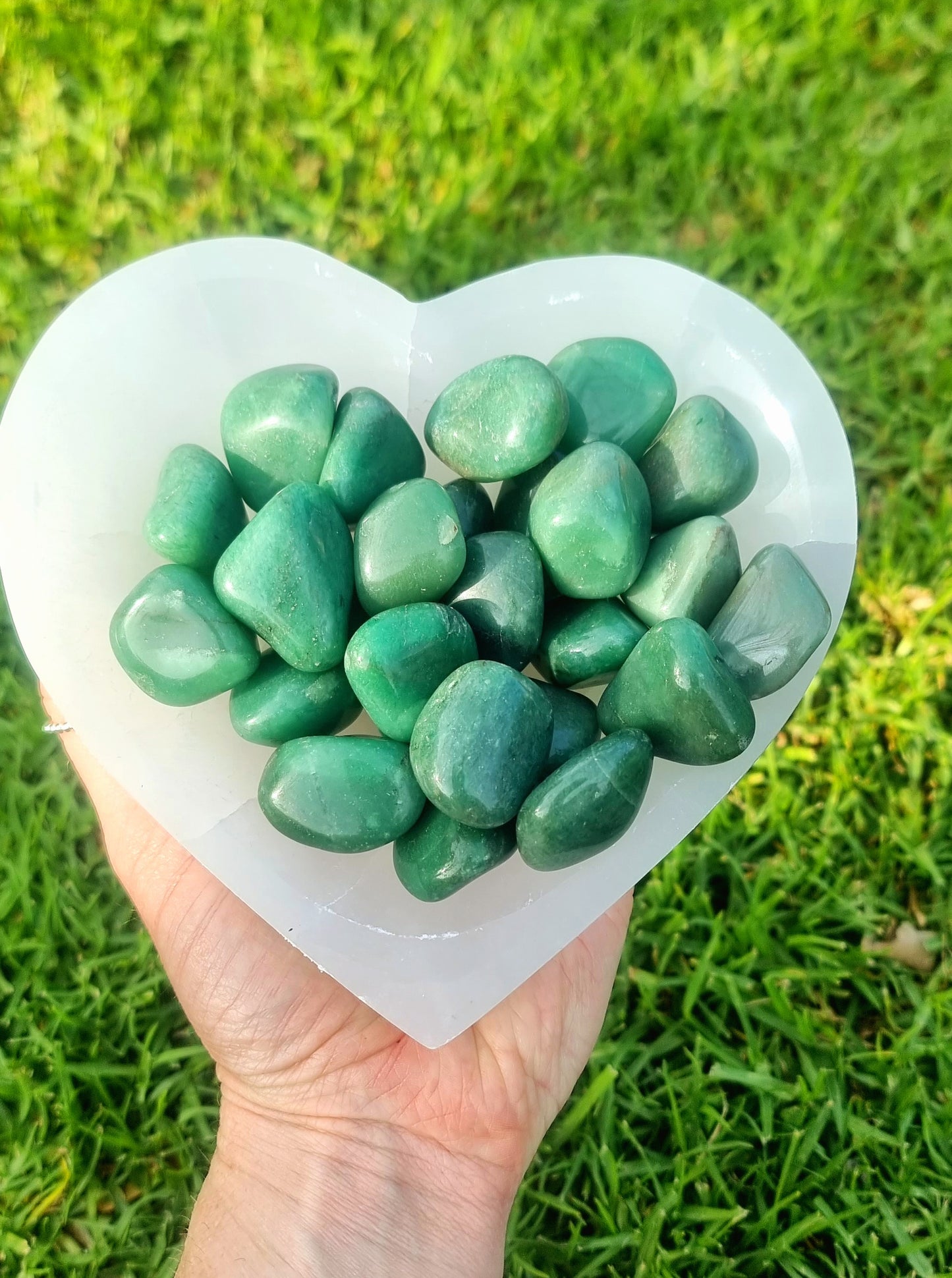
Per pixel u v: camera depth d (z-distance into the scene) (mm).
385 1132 197
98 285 192
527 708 166
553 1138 236
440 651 171
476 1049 206
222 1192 198
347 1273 184
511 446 181
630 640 178
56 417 188
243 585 172
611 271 202
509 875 181
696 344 203
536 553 181
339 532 179
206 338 202
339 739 173
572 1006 215
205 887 197
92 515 190
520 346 207
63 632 184
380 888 183
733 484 186
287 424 184
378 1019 203
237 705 182
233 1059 199
